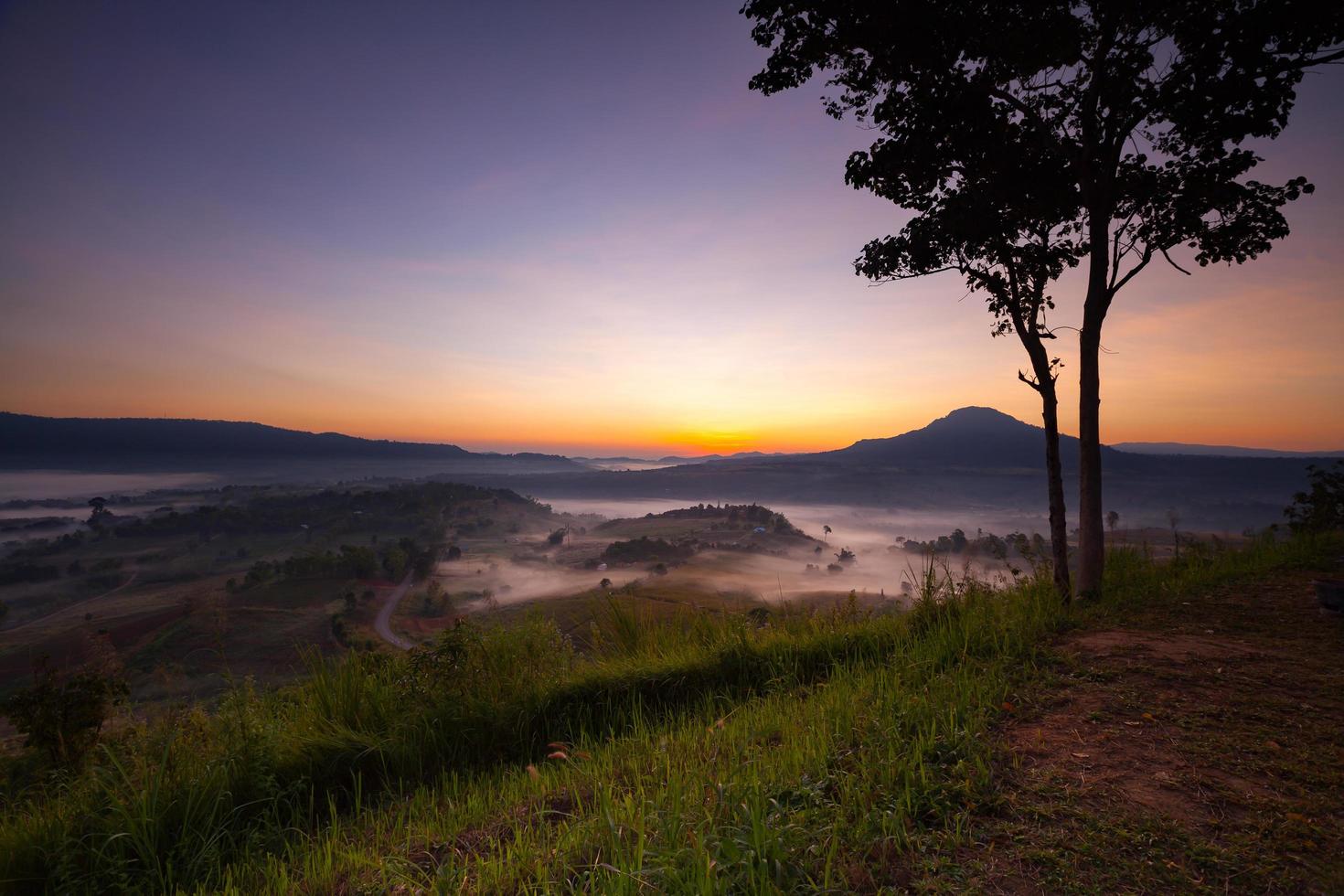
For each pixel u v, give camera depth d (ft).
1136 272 28.45
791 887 8.53
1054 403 29.32
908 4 26.58
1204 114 26.12
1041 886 8.71
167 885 12.53
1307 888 8.39
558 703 20.02
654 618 26.58
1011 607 25.72
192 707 17.95
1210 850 9.30
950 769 11.93
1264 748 12.48
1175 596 27.12
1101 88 28.22
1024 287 30.30
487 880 9.93
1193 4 25.46
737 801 10.87
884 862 9.25
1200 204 27.14
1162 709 14.57
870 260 32.30
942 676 17.30
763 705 18.34
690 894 8.45
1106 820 10.22
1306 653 18.51
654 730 17.97
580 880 9.53
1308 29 24.06
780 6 28.94
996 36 26.78
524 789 14.74
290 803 15.51
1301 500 43.27
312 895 10.98
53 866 12.96
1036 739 13.39
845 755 12.74
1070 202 29.66
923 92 29.35
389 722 18.70
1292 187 26.40
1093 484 28.48
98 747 17.19
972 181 30.53
